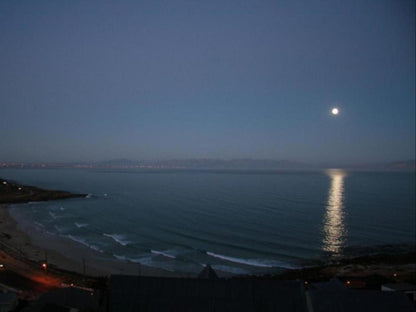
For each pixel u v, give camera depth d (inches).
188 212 3912.4
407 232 2886.3
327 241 2581.2
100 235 2765.7
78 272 1770.4
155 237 2709.2
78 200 5068.9
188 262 2046.0
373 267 1873.8
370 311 800.9
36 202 4800.7
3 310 1036.5
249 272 1852.9
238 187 7436.0
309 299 827.4
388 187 7544.3
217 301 823.1
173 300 828.0
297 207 4306.1
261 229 2997.0
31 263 1786.4
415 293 1211.2
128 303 829.2
